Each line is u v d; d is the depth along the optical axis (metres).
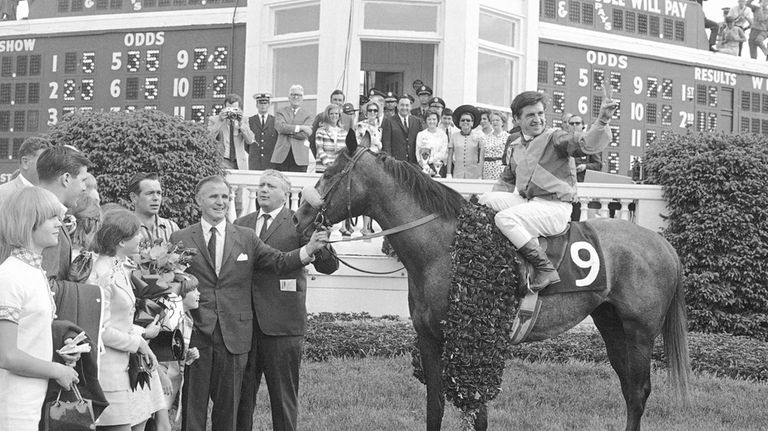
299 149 11.26
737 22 18.14
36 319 4.03
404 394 7.91
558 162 6.25
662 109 16.22
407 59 14.48
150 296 5.25
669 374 6.95
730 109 17.14
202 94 14.11
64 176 4.87
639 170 12.98
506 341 5.91
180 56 14.24
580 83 15.27
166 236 6.43
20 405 3.98
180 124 10.41
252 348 6.15
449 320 5.80
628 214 10.81
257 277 6.08
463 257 5.86
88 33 14.73
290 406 6.09
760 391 8.41
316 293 10.57
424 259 6.02
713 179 10.50
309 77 13.52
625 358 6.87
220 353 5.82
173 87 14.27
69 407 4.17
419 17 13.34
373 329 9.63
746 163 10.43
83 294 4.59
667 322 6.95
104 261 5.01
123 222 4.99
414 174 6.08
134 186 6.28
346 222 10.73
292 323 6.07
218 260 5.88
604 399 7.90
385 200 6.04
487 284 5.81
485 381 5.75
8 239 4.06
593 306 6.46
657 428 7.08
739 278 10.40
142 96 14.40
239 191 10.65
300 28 13.62
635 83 15.91
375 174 6.03
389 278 10.61
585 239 6.47
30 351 4.02
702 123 16.72
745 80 17.30
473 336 5.74
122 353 5.00
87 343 4.27
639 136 15.95
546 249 6.28
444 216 6.07
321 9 13.19
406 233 6.03
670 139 11.16
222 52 14.04
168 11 14.36
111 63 14.59
